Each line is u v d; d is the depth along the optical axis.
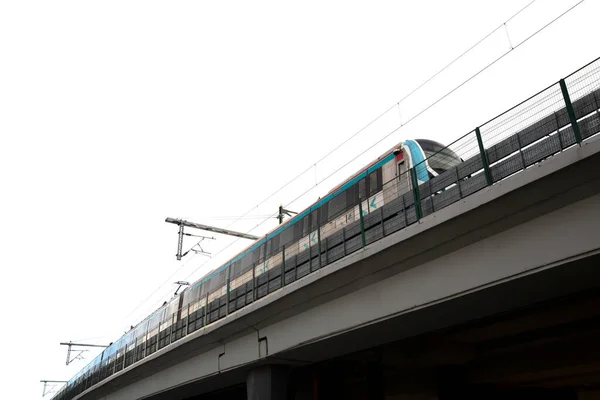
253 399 16.81
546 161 8.80
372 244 12.32
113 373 28.83
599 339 13.39
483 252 10.24
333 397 18.70
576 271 9.12
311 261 15.61
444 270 11.02
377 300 12.62
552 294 10.46
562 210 8.98
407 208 12.68
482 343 16.28
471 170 11.06
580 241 8.62
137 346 26.69
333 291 13.84
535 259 9.25
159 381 23.45
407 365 16.72
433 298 11.12
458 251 10.77
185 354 21.05
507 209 9.55
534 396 18.20
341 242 14.72
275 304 15.57
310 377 18.86
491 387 17.33
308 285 14.13
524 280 9.59
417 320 12.27
